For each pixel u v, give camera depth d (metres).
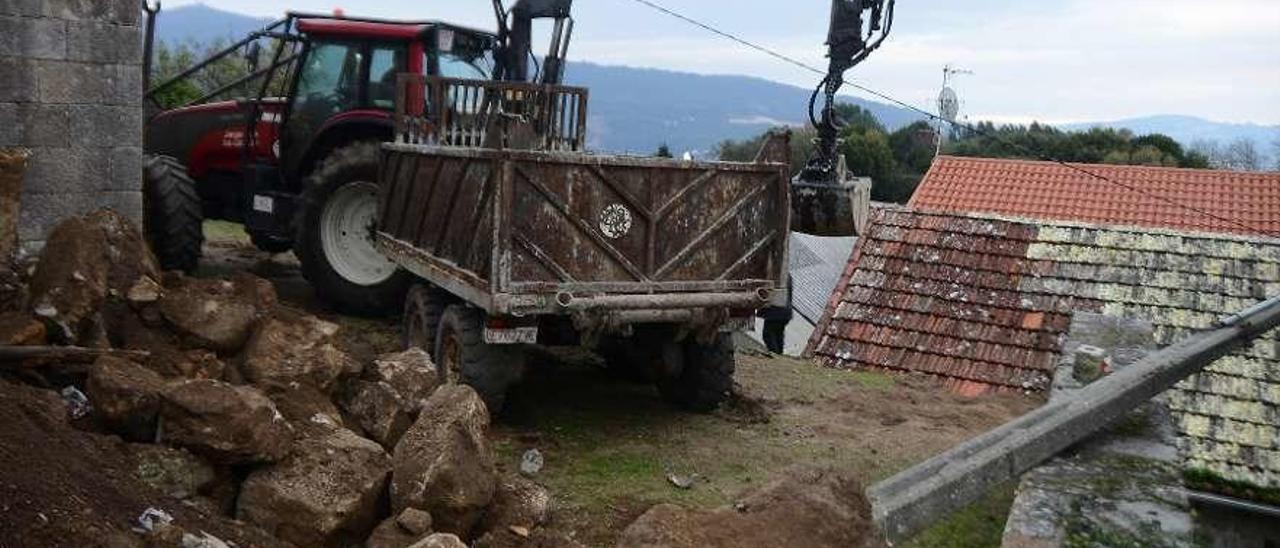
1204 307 9.14
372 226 8.78
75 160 6.44
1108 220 18.75
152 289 5.23
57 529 3.05
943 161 21.41
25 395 4.03
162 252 8.94
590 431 6.66
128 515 3.42
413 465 4.45
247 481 4.21
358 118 8.89
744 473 6.06
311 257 8.68
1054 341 8.88
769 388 8.10
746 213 6.60
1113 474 4.22
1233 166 52.53
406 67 9.00
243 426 4.16
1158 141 40.28
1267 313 6.25
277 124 9.59
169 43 23.81
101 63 6.50
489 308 5.88
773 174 6.66
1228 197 18.91
